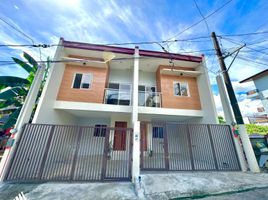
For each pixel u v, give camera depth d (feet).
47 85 21.77
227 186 14.16
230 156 19.65
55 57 24.16
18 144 15.99
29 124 16.97
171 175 16.85
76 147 16.74
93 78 27.78
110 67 34.30
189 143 19.93
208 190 13.44
